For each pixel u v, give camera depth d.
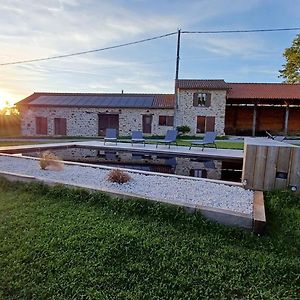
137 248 2.92
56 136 22.36
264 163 5.02
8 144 13.95
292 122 25.03
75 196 4.32
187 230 3.40
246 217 3.45
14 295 2.33
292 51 28.80
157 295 2.34
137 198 3.97
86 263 2.67
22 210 3.87
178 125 22.23
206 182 5.69
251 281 2.53
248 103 23.58
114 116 22.47
